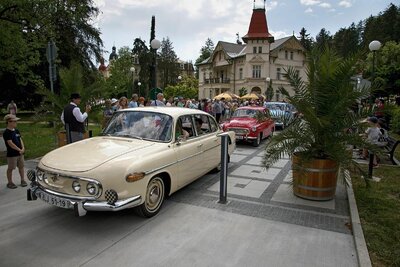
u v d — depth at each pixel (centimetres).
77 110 694
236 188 620
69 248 366
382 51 3359
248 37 4744
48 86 2272
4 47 1377
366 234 419
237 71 5288
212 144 654
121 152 436
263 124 1241
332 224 457
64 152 446
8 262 334
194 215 474
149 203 454
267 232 423
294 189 578
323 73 545
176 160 503
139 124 540
